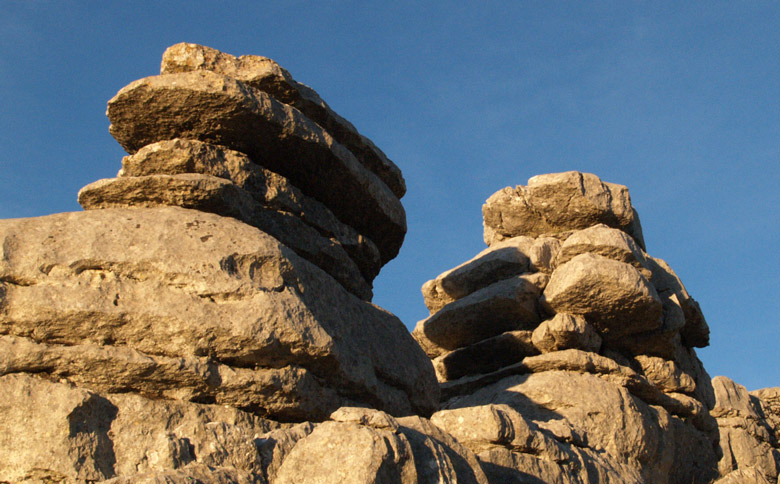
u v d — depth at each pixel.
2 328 8.52
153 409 8.66
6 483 7.90
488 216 17.53
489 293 15.87
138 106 11.05
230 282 9.25
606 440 13.81
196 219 9.84
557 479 9.75
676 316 15.84
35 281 8.73
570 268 14.89
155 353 8.83
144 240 9.32
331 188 12.38
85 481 7.93
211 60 11.76
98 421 8.38
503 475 9.34
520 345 15.61
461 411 9.78
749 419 18.31
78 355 8.52
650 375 15.87
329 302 10.59
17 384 8.32
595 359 14.73
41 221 9.34
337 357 9.73
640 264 15.19
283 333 9.22
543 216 16.81
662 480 14.66
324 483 7.02
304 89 12.38
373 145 13.45
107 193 10.27
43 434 8.06
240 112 10.96
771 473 17.59
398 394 11.40
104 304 8.69
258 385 9.09
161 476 6.36
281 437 7.66
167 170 10.91
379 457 7.06
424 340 17.12
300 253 11.61
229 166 11.16
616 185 16.56
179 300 8.98
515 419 9.82
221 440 7.33
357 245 12.83
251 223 10.93
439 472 7.58
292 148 11.62
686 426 16.17
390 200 13.30
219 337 8.95
